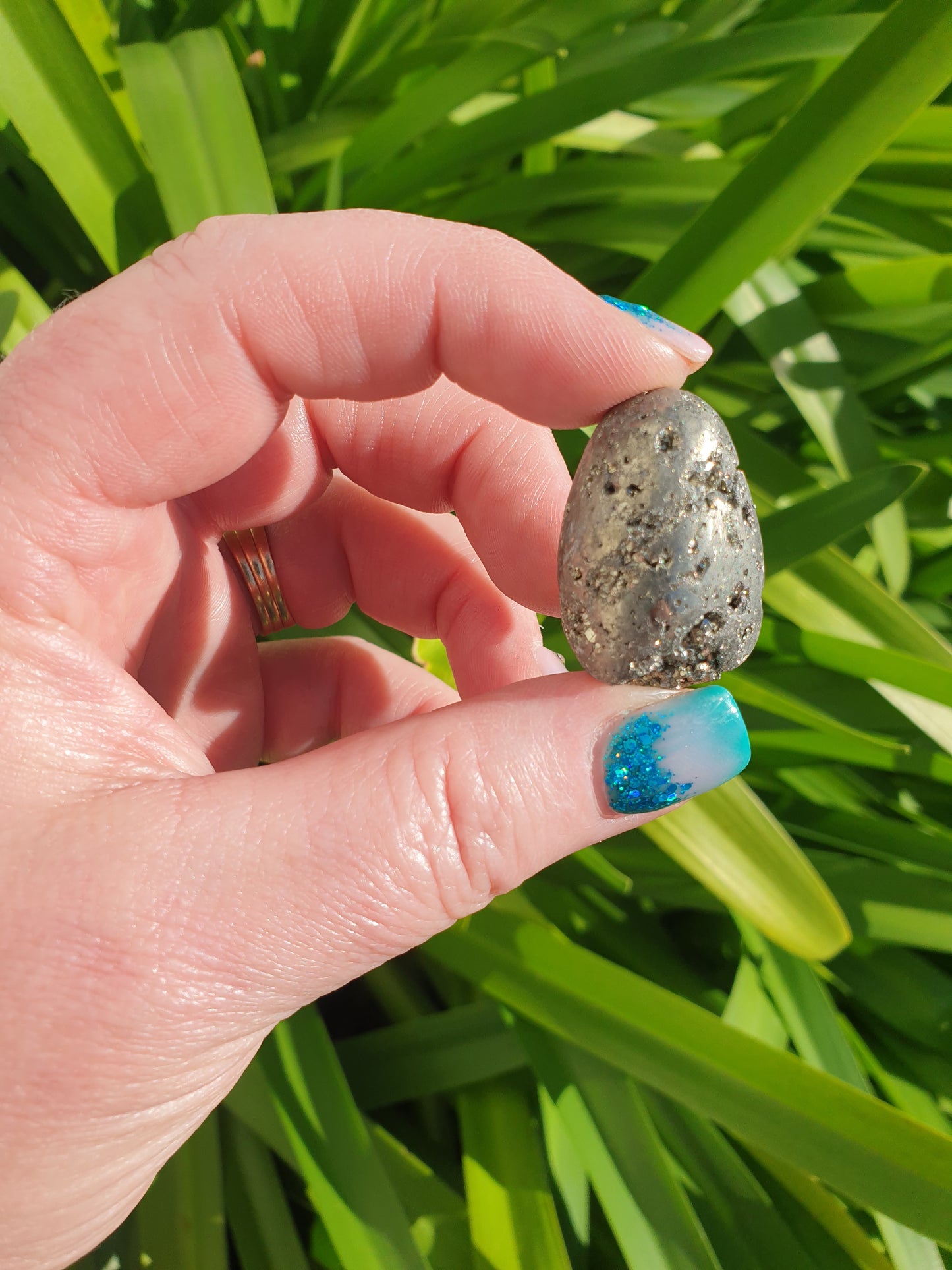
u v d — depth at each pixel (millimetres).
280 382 115
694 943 182
